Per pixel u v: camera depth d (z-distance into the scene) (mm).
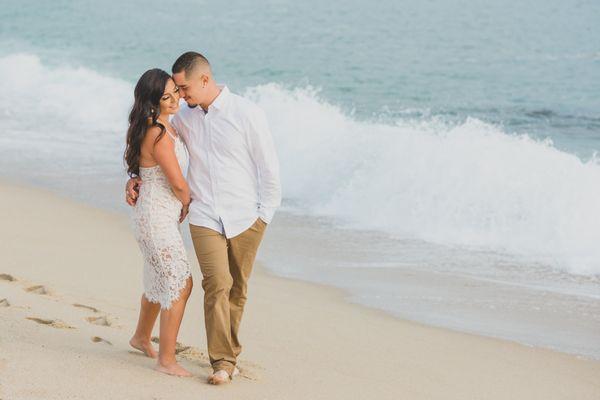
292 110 15297
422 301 8305
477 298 8453
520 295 8594
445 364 6527
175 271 5176
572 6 39219
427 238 10562
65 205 11477
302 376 5715
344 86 23750
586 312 8109
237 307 5492
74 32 33156
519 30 34031
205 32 32969
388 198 11719
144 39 31453
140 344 5547
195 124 5234
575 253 9961
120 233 10227
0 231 9680
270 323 7215
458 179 11641
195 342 6348
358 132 13680
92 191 12352
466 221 10914
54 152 14766
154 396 4691
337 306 8000
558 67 27125
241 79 24453
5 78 20438
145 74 5059
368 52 29344
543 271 9422
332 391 5453
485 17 36969
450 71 26422
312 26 34625
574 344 7254
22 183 12648
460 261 9703
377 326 7430
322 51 29281
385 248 10172
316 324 7305
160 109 5082
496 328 7602
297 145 13875
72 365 4977
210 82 5137
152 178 5152
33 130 16438
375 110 20703
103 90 19438
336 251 10016
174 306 5180
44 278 7738
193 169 5285
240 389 5156
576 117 20328
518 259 9805
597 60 28156
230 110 5164
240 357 6059
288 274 9094
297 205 12031
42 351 5148
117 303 7152
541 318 7930
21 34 32656
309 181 12789
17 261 8305
